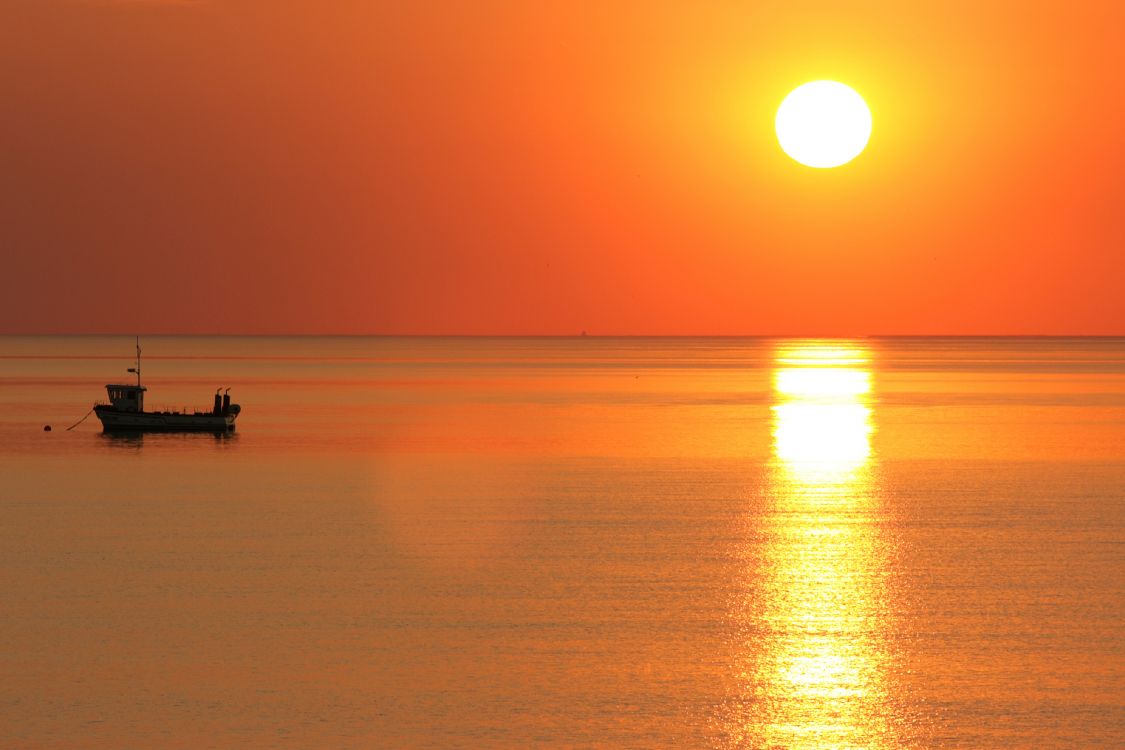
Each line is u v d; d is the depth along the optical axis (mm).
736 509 174000
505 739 87125
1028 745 86125
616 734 88062
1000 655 103812
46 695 94625
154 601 120312
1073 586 126312
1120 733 87750
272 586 126438
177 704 92875
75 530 157500
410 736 87500
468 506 176750
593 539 151000
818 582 128250
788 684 97250
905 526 160125
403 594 123250
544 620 113875
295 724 89375
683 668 100750
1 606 118688
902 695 94812
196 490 193875
